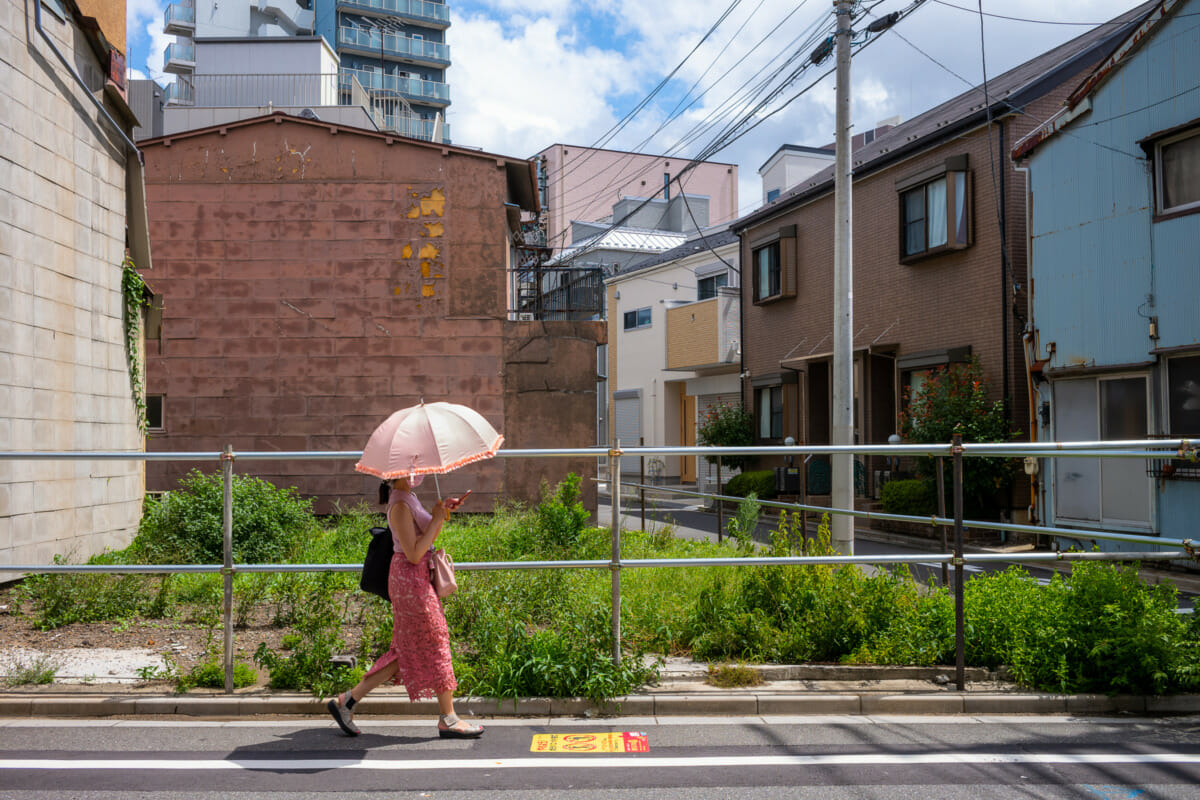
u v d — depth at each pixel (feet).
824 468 67.77
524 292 78.59
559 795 13.35
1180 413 39.55
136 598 26.18
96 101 37.01
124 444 39.37
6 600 28.04
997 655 19.67
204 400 50.55
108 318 38.09
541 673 18.17
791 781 13.94
